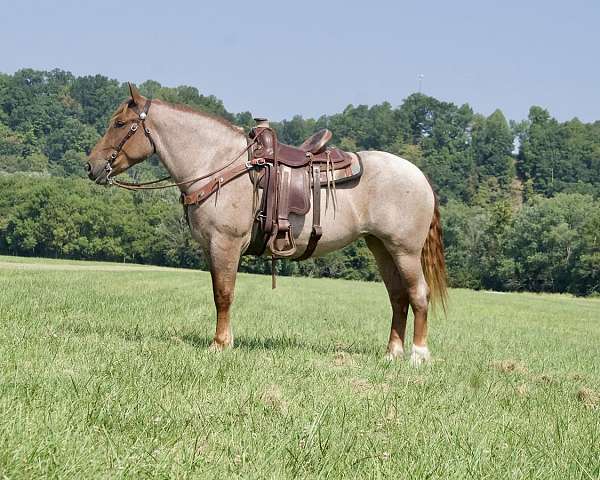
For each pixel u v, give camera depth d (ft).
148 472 13.46
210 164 29.84
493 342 50.60
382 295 140.56
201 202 29.60
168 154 30.35
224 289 29.73
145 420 16.65
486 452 16.49
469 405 21.93
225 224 29.48
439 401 22.09
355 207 30.63
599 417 21.83
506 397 23.99
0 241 351.87
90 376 20.24
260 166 29.68
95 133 604.08
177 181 30.40
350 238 30.94
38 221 343.87
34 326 32.48
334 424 17.63
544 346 51.03
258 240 30.09
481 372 29.71
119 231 339.57
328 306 85.10
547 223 309.22
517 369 33.32
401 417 18.99
